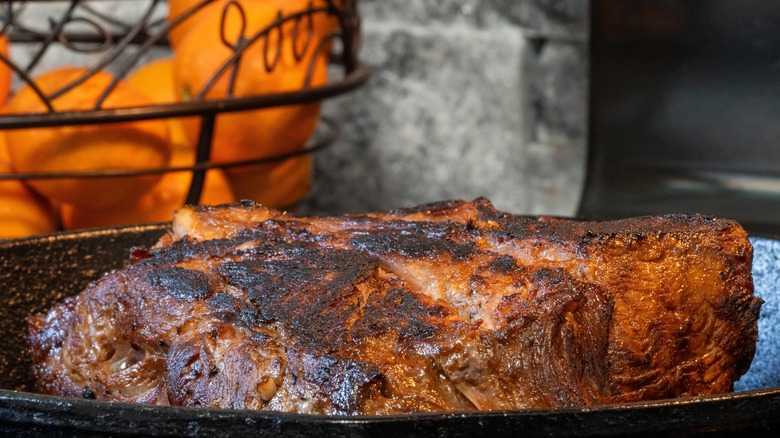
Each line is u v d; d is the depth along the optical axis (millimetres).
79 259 750
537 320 625
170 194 877
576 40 1110
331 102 1144
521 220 685
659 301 644
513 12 1111
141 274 659
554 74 1129
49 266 741
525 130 1136
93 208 858
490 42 1114
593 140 1036
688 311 646
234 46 867
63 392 670
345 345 623
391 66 1134
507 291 636
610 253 647
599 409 551
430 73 1129
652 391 638
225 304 644
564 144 1132
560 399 620
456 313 637
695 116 1002
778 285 716
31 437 596
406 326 628
